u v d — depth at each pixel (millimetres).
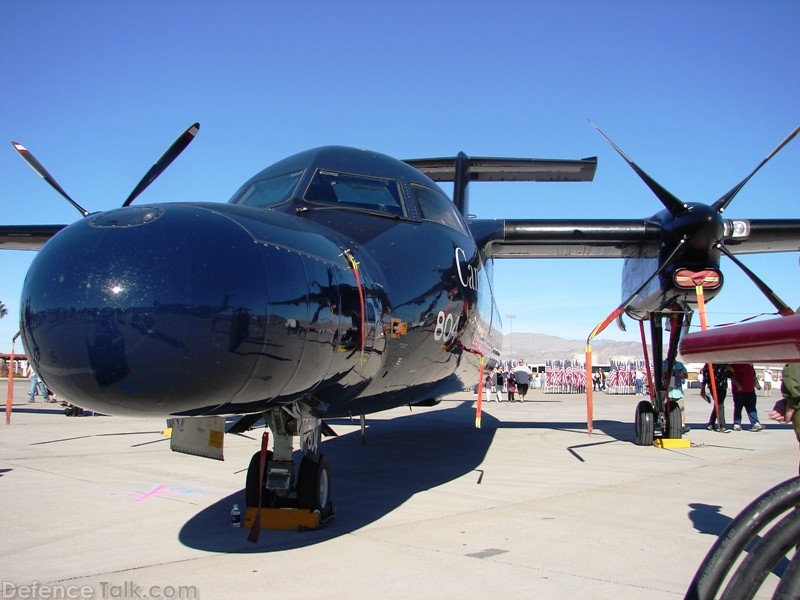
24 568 4293
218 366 3523
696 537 5043
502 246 11438
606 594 3791
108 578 4074
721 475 7980
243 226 3971
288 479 5141
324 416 5320
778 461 9203
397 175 6641
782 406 4914
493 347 11273
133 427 14180
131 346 3404
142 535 5133
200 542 4910
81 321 3438
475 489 7098
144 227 3721
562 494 6785
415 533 5145
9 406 13883
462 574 4133
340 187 6199
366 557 4492
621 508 6082
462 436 12750
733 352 1876
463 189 14492
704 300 10227
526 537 5027
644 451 10375
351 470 8523
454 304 6383
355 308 4539
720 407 13820
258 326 3645
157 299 3428
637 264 11555
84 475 8008
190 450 5551
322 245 4562
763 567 1881
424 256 6039
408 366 5816
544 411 21766
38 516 5812
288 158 6770
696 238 9734
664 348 11430
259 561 4414
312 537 5027
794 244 11492
